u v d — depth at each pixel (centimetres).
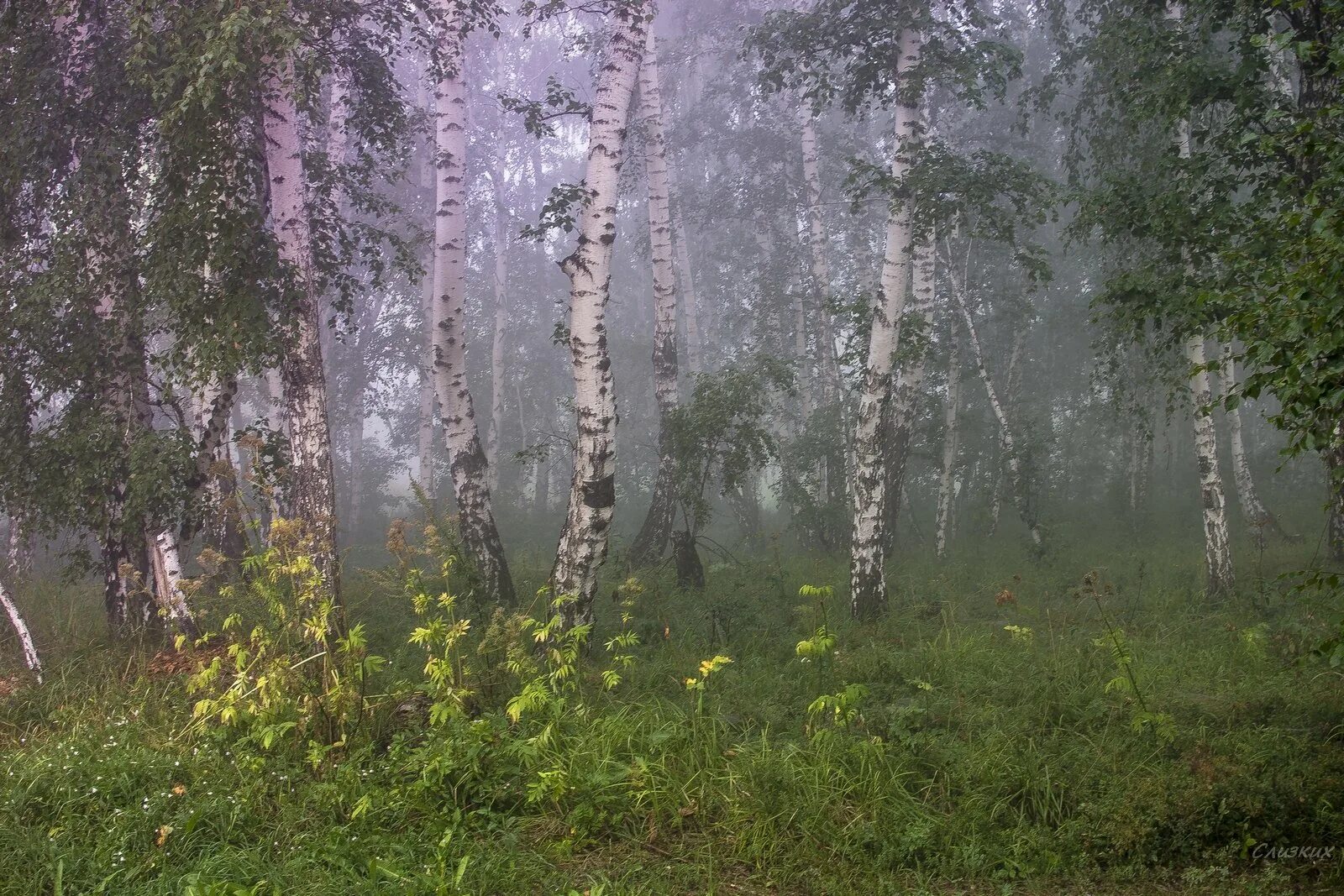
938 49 1229
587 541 939
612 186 969
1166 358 1631
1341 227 467
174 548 977
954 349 1950
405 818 557
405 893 462
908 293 2002
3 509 1056
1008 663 873
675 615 1117
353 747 638
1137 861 514
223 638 910
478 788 580
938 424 1964
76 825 543
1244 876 498
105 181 970
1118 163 1440
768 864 521
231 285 888
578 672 774
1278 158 916
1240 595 1188
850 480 1905
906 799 577
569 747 619
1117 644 736
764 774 584
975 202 1165
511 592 1243
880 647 941
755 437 1431
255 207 895
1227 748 612
